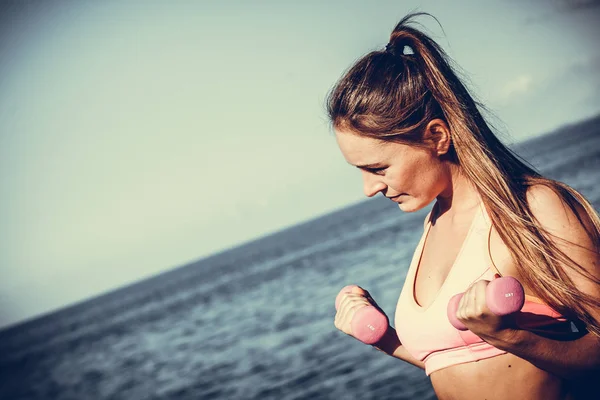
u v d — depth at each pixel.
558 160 59.41
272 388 13.13
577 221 1.52
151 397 17.31
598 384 1.61
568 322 1.61
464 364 1.65
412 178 1.69
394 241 41.31
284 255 84.38
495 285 1.32
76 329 79.62
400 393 9.79
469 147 1.62
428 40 1.72
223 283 71.38
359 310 1.90
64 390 26.11
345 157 1.77
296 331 20.08
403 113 1.64
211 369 18.92
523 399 1.59
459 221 1.75
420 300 1.82
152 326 47.31
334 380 12.02
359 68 1.73
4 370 47.25
